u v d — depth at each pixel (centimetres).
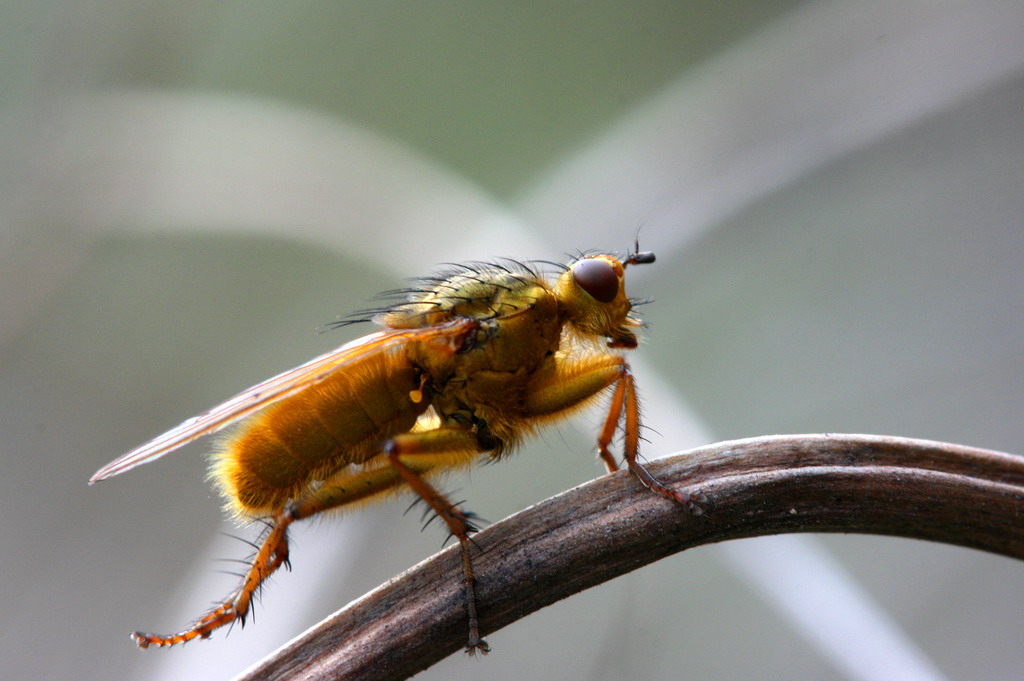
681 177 14
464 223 14
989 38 14
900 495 12
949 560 13
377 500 12
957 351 14
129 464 12
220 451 13
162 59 14
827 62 14
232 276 15
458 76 16
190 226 14
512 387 13
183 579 14
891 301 14
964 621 13
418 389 13
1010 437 14
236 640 13
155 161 14
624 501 12
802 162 14
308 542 13
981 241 14
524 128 15
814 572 13
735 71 14
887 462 12
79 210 14
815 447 12
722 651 13
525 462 14
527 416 13
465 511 12
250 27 15
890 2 14
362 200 14
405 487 12
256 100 14
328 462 13
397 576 12
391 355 13
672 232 14
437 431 12
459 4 16
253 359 15
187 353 15
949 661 13
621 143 14
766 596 13
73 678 14
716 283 14
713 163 14
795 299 14
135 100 14
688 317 14
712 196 14
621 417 12
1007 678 13
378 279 14
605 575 12
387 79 16
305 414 13
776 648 13
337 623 12
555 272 13
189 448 14
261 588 12
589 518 12
